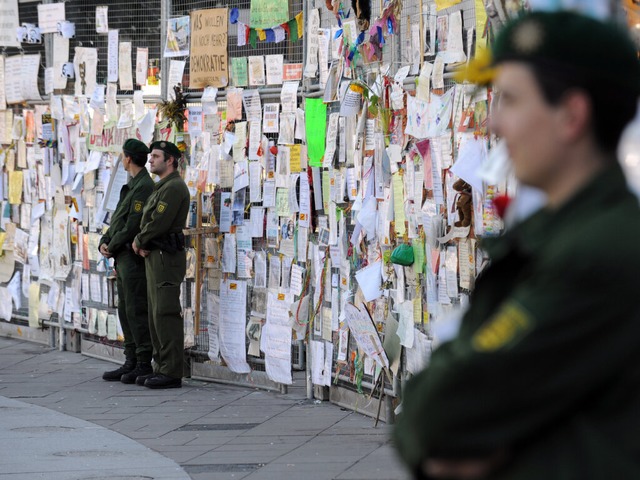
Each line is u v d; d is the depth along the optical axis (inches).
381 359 799.1
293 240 959.6
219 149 1050.7
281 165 969.5
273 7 977.5
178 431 835.4
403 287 780.6
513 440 167.6
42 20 1263.5
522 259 179.2
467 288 694.5
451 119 706.8
